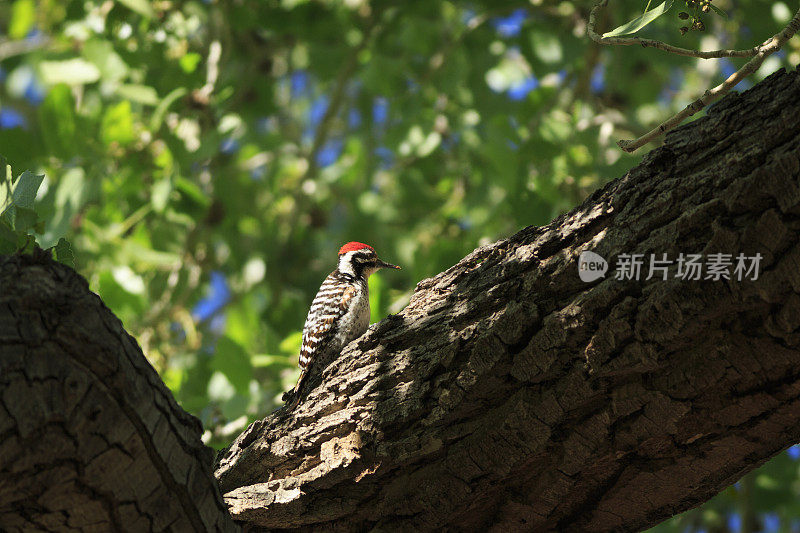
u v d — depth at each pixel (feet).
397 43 57.26
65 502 15.60
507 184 43.57
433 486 19.65
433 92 54.19
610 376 17.13
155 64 45.50
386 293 38.73
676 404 16.78
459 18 56.70
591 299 16.87
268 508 20.72
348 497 20.65
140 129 45.11
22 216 17.99
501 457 18.71
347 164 62.08
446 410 19.11
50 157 41.50
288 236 55.52
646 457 18.34
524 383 18.33
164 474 16.42
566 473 18.74
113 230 44.60
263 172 67.36
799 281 14.55
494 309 19.35
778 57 45.57
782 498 47.44
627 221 17.17
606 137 44.62
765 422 16.84
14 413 14.23
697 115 49.03
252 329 46.03
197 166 54.49
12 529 15.98
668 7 18.94
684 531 49.39
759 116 15.87
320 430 21.01
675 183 16.60
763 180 14.66
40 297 14.74
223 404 37.01
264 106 59.72
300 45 60.23
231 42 52.08
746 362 15.80
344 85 54.34
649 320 16.11
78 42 49.85
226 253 62.28
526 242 19.83
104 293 41.60
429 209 57.41
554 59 47.39
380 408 20.24
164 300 47.50
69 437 14.83
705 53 18.11
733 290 15.17
